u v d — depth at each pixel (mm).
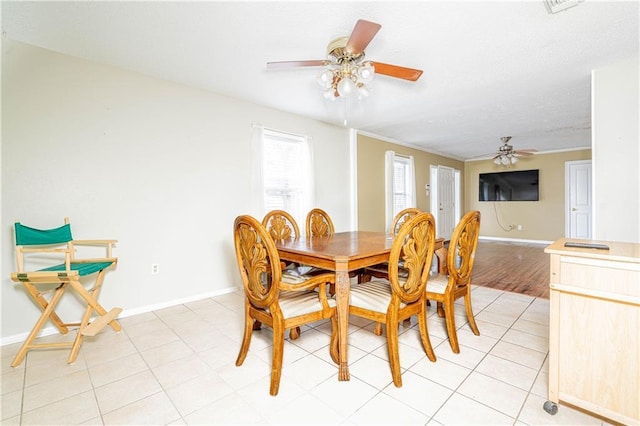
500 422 1400
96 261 2361
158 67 2676
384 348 2139
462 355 2018
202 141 3221
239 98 3479
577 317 1412
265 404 1548
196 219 3188
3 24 1996
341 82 2102
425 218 1765
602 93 2762
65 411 1513
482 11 1906
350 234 3090
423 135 5488
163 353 2084
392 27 2076
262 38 2201
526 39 2250
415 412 1474
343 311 1756
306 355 2047
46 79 2354
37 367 1912
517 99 3570
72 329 2480
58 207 2412
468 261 2254
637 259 1249
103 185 2619
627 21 2021
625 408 1309
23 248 2205
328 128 4613
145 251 2857
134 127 2777
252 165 3611
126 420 1447
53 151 2387
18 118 2248
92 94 2559
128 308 2764
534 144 6383
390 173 5582
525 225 7449
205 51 2387
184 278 3111
